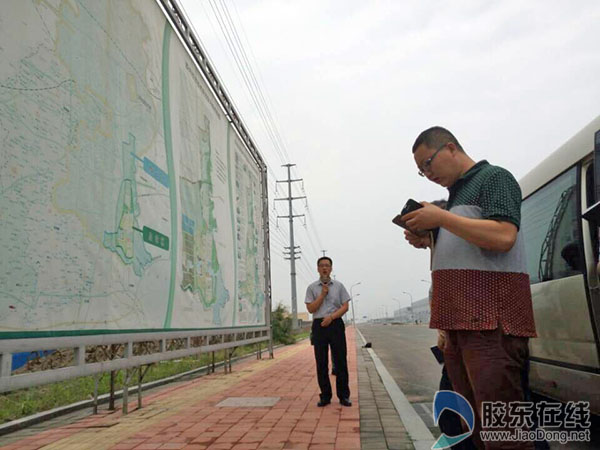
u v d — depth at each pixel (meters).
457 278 2.05
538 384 4.83
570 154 4.41
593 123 4.07
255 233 12.64
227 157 9.94
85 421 5.63
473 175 2.17
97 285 4.40
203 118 8.30
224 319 9.01
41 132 3.66
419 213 2.01
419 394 7.54
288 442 4.44
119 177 4.97
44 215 3.64
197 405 6.50
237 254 10.34
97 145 4.54
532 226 5.20
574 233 4.14
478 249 2.04
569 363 4.21
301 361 12.95
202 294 7.65
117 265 4.82
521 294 2.02
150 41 6.08
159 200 6.06
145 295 5.47
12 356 3.28
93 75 4.54
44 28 3.78
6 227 3.21
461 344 2.04
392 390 7.52
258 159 13.52
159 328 5.83
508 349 1.95
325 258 6.35
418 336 28.69
